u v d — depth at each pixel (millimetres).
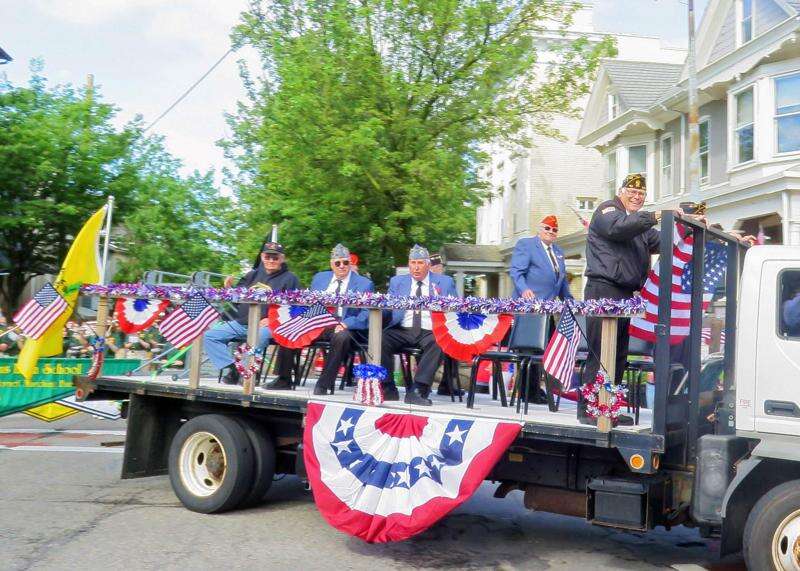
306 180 17344
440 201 17359
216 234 27766
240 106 21422
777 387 4785
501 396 6492
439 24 16516
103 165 21688
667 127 21516
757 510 4512
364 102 16297
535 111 17969
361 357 7176
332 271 7684
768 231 17828
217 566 5137
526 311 5289
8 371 8734
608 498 5039
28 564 5086
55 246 22875
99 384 7230
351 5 16562
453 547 5863
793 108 16781
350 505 5539
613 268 5598
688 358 5379
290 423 6648
